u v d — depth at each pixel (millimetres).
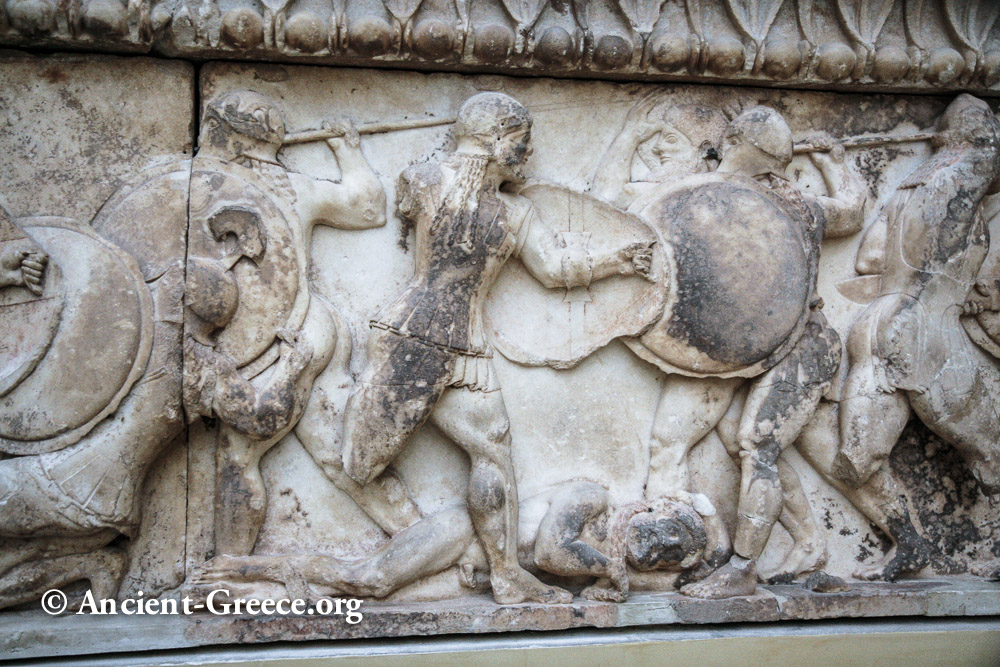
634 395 2135
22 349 1850
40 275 1854
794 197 2131
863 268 2225
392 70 2078
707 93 2191
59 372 1852
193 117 2004
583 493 2018
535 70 2078
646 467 2123
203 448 1972
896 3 2182
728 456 2160
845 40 2152
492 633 1970
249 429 1905
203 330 1912
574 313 2098
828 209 2166
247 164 1979
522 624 1942
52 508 1824
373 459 1929
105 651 1836
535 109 2135
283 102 2035
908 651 2057
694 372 2084
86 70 1962
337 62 2020
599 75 2117
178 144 1988
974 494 2260
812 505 2199
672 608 2000
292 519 1994
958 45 2191
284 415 1923
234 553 1940
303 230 1984
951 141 2230
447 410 1975
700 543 2033
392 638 1945
